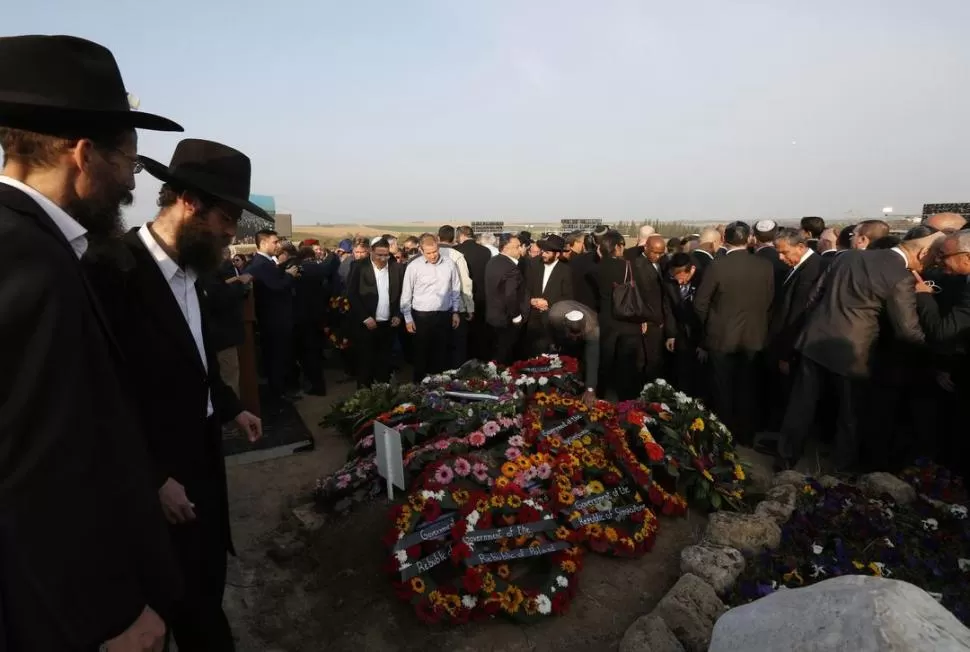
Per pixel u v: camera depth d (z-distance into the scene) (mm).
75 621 1017
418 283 6465
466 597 2750
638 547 3285
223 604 2859
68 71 1248
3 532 946
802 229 6961
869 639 1181
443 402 3957
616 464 3703
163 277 1946
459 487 3176
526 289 6418
